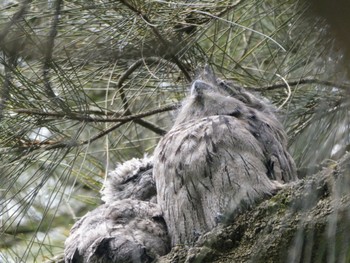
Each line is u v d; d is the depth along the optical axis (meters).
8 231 9.62
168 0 8.05
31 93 7.55
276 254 6.15
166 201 7.92
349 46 3.43
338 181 5.20
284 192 6.68
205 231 7.54
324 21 3.55
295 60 8.30
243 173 7.50
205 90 8.93
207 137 7.84
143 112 9.01
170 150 8.02
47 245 10.00
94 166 10.77
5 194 7.90
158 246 7.84
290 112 8.58
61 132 8.05
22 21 6.68
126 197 9.14
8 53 5.01
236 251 6.70
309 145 5.20
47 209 8.18
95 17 7.78
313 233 5.64
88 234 7.88
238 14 9.09
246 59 9.76
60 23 7.46
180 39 8.06
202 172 7.64
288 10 8.22
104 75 8.73
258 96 9.46
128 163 9.53
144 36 7.27
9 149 8.02
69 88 7.88
